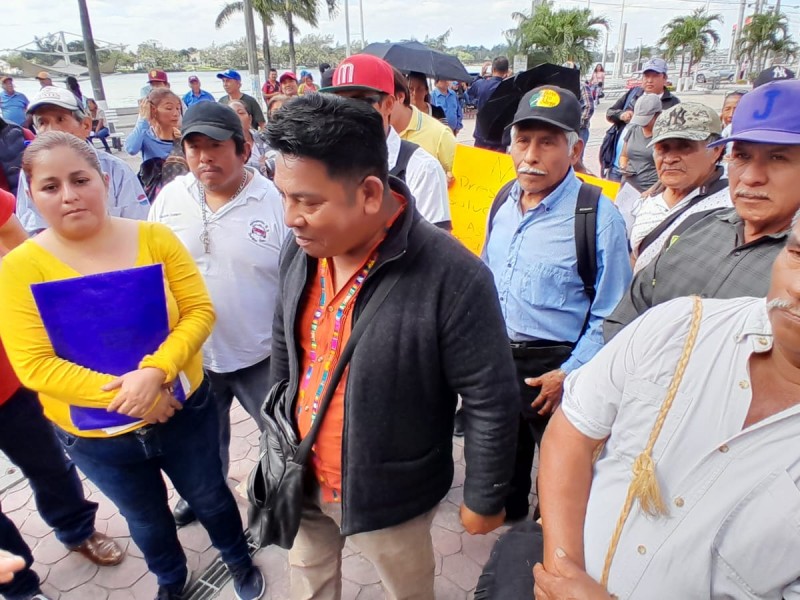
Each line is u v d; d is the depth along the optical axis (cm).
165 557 207
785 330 86
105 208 164
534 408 216
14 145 334
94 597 226
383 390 133
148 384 162
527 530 158
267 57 2452
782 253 89
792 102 136
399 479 144
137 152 429
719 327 103
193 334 177
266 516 150
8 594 208
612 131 671
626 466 112
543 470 128
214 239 216
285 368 173
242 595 222
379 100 239
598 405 120
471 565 237
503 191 232
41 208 153
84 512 236
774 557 92
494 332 135
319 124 111
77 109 324
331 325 143
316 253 126
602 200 198
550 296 204
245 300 222
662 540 103
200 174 209
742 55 3772
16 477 297
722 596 99
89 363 163
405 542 155
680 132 225
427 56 597
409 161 251
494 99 285
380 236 132
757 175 142
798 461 91
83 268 162
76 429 171
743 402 97
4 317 156
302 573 175
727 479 96
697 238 165
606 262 194
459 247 135
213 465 204
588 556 116
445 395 145
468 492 147
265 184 229
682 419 102
